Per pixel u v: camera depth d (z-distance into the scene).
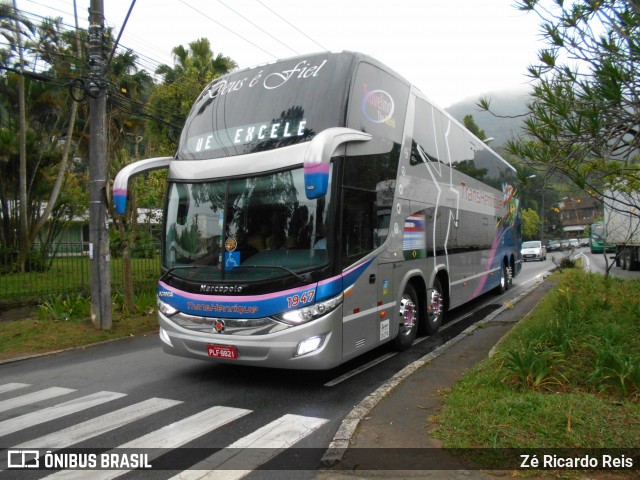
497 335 8.92
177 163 6.96
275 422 5.07
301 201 5.92
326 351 5.71
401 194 7.65
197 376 6.97
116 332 10.10
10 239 18.11
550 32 3.86
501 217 15.05
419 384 5.96
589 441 3.93
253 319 5.82
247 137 6.54
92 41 9.98
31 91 19.08
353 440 4.38
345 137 5.80
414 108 8.42
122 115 22.69
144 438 4.75
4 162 17.66
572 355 5.59
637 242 20.86
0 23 16.33
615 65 3.56
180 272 6.45
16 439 4.81
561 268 21.69
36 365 7.99
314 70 6.66
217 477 3.93
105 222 10.18
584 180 4.31
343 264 5.96
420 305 8.80
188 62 24.36
